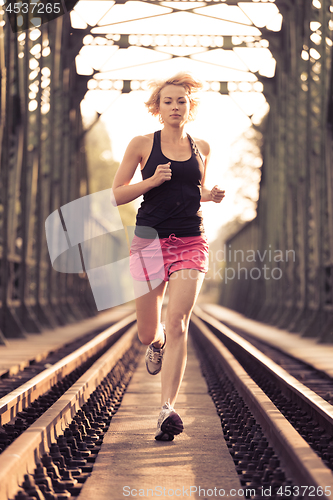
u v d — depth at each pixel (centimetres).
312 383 905
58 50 2628
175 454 495
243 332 2217
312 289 2097
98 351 1495
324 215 1775
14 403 595
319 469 334
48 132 2342
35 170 2139
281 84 2775
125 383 1036
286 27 2711
